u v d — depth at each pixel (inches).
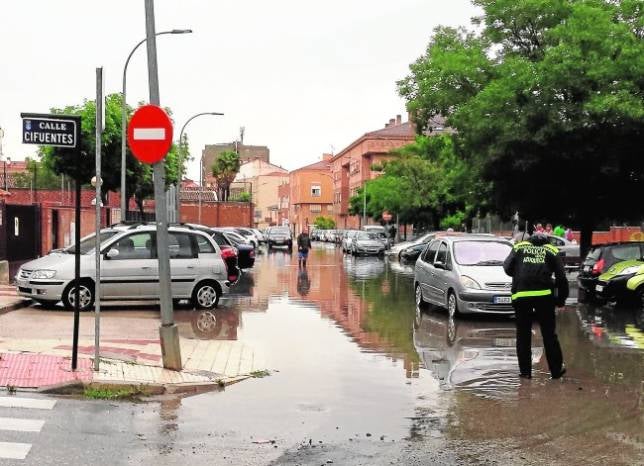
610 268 764.6
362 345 503.2
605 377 397.1
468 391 360.5
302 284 1027.3
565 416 312.7
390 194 2101.4
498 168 984.3
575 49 901.2
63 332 509.0
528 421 304.0
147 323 570.6
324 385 372.2
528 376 394.9
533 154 933.2
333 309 721.6
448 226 2086.6
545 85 911.0
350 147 3718.0
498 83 948.6
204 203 2792.8
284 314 676.1
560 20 995.3
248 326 592.4
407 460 250.5
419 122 1146.0
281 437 277.0
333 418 306.5
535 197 1024.9
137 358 410.9
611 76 894.4
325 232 3572.8
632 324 620.7
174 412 310.5
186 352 450.3
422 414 314.7
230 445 264.8
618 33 906.1
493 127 948.6
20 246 1114.1
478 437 279.9
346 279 1131.3
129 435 272.7
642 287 735.1
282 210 5054.1
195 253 690.8
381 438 277.1
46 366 372.2
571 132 906.1
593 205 1038.4
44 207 1209.4
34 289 622.2
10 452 246.2
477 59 1047.0
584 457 256.2
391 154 2317.9
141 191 1680.6
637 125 886.4
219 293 700.0
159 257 387.9
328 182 4579.2
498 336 546.0
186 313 666.8
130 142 382.3
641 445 271.4
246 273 1248.2
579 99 916.6
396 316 666.8
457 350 484.1
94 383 338.0
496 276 620.7
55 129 352.8
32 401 317.1
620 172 970.1
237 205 2827.3
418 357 457.4
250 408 321.7
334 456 254.1
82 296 631.8
